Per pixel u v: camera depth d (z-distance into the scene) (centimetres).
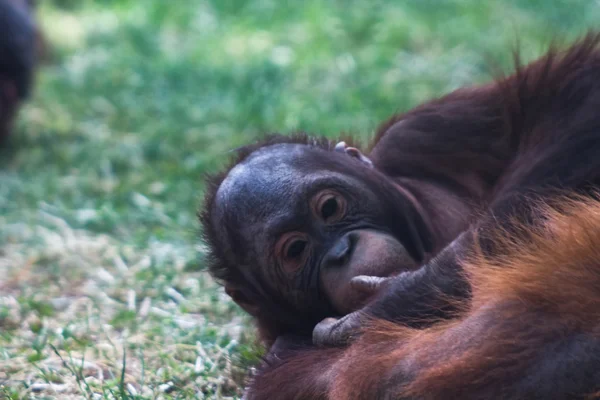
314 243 654
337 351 593
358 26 1953
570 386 477
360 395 520
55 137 1578
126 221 1198
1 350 800
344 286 630
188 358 781
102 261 1058
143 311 905
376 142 825
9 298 946
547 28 1855
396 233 691
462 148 757
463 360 493
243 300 711
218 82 1708
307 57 1812
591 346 477
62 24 2203
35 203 1283
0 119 1532
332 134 1398
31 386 729
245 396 637
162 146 1460
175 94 1695
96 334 852
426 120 782
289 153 696
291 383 597
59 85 1803
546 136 667
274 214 658
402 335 545
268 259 663
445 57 1756
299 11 2125
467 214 718
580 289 493
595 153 626
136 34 2050
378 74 1688
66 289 984
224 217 680
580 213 545
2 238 1158
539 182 631
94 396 705
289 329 698
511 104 723
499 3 2047
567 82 684
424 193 754
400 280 594
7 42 1539
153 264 1019
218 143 1444
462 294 571
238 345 796
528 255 541
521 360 486
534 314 495
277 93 1619
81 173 1399
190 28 2128
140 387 717
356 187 680
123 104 1683
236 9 2233
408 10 2044
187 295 946
